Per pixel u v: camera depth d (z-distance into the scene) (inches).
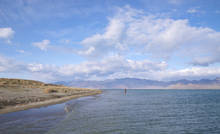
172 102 1867.6
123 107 1277.1
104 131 576.4
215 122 802.2
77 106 1194.6
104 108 1162.0
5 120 664.4
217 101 2063.2
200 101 2054.6
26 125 594.9
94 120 745.0
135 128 637.9
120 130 598.5
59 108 1005.8
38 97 1478.8
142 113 1016.2
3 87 1879.9
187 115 999.6
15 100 1128.8
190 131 629.6
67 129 573.3
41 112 856.3
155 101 1955.0
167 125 716.0
